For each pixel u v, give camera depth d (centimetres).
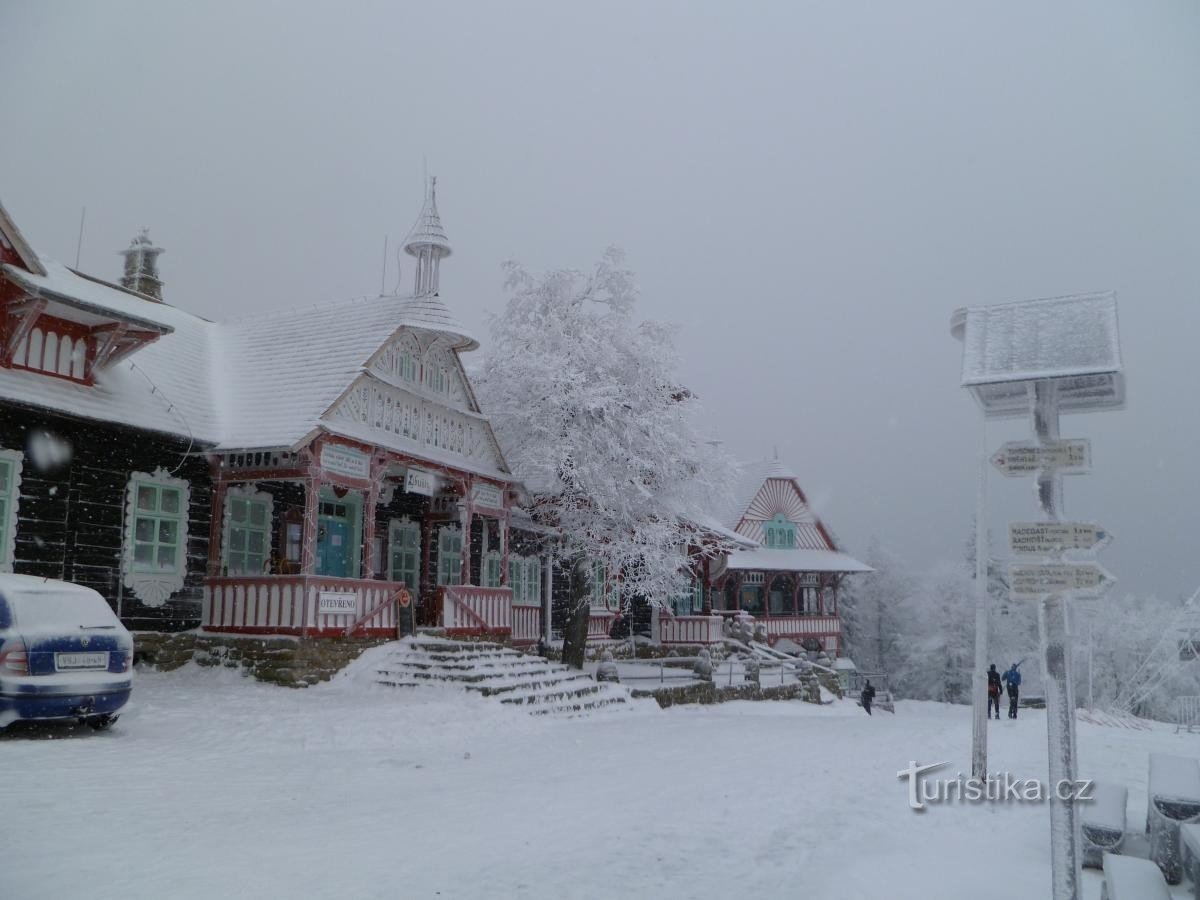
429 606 2573
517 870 684
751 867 702
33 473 1711
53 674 1160
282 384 2158
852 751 1427
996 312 675
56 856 695
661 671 2692
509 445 2745
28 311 1617
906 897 632
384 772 1134
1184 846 684
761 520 5344
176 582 1973
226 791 964
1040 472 609
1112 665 5241
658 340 2880
